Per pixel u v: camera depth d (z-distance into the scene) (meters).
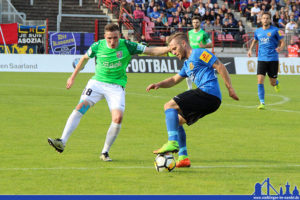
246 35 56.06
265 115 21.59
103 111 21.86
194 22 26.20
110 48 12.66
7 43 47.59
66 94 27.72
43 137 15.78
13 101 24.30
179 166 11.94
